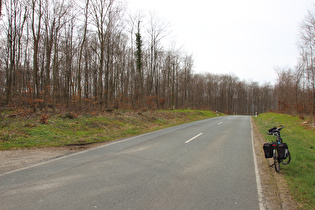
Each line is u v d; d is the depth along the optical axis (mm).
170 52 33750
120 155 6469
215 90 75375
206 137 10750
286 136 11148
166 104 42906
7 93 17828
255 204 3404
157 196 3566
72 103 24047
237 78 80188
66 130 10234
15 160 5609
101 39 18141
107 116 15461
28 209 3002
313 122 18219
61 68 26625
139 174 4707
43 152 6617
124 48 28656
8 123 9625
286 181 4527
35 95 18828
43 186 3879
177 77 40938
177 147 7934
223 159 6348
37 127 9562
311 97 28828
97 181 4207
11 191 3623
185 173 4871
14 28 17812
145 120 17891
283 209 3262
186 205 3268
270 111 45938
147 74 32812
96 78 29328
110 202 3293
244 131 14078
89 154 6535
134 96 31781
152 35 27969
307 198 3672
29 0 14258
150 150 7293
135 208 3115
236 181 4465
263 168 5559
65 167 5109
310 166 5691
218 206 3273
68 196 3475
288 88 34250
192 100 57438
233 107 80250
